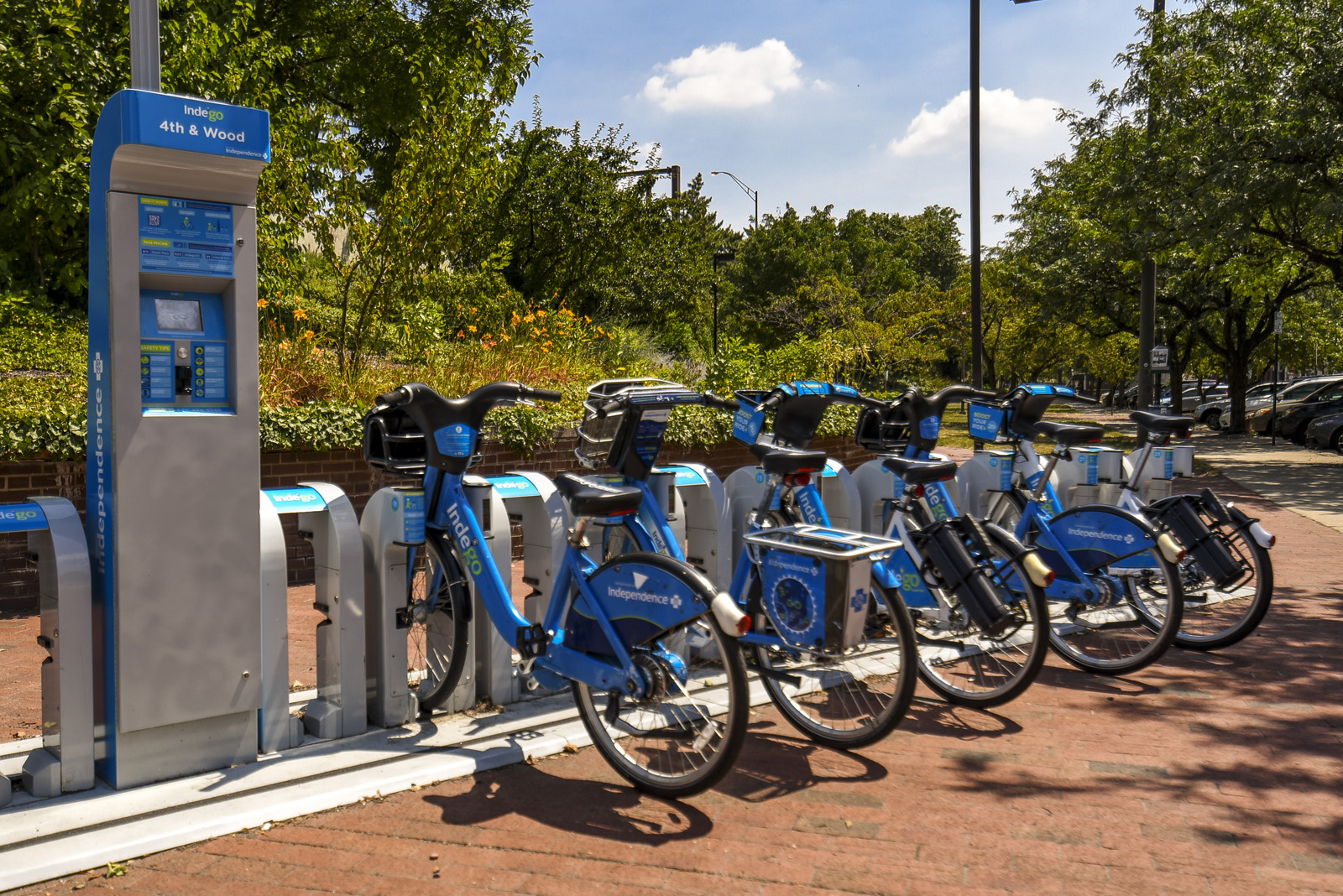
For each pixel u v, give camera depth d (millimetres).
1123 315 29562
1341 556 8938
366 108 21312
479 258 17859
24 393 7195
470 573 4137
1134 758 4102
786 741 4285
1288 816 3535
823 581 3820
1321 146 15281
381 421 4195
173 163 3441
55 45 11258
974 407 5922
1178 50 17859
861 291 53844
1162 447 6840
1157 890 3012
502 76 12625
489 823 3438
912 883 3053
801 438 4863
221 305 3705
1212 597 6074
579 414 9539
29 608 6672
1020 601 4680
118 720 3518
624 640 3648
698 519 5422
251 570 3764
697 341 24141
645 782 3693
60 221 11812
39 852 3100
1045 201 29203
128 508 3486
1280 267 21156
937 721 4570
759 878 3074
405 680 4305
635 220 22422
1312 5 16125
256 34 16812
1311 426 22359
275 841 3289
